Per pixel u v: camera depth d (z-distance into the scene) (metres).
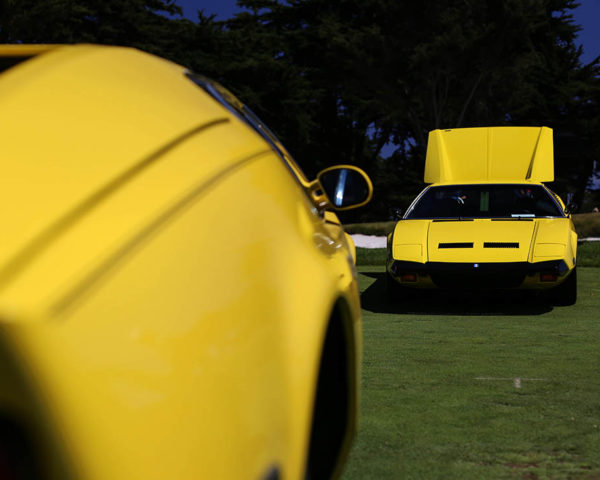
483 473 3.05
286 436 1.68
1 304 1.06
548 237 8.21
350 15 40.19
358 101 41.75
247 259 1.66
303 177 3.08
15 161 1.31
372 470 3.08
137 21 35.75
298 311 1.84
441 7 29.98
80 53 1.79
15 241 1.16
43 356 1.07
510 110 35.16
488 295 9.55
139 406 1.20
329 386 2.38
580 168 46.97
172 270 1.36
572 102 44.41
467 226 8.65
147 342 1.24
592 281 11.08
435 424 3.74
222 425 1.40
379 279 11.75
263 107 39.47
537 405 4.09
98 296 1.18
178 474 1.26
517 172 10.44
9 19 25.92
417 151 46.66
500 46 29.39
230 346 1.47
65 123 1.46
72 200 1.29
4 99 1.45
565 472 3.06
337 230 3.17
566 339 6.30
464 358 5.45
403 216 9.43
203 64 38.22
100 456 1.13
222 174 1.75
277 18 43.69
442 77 31.27
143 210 1.39
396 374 4.89
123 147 1.51
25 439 1.09
